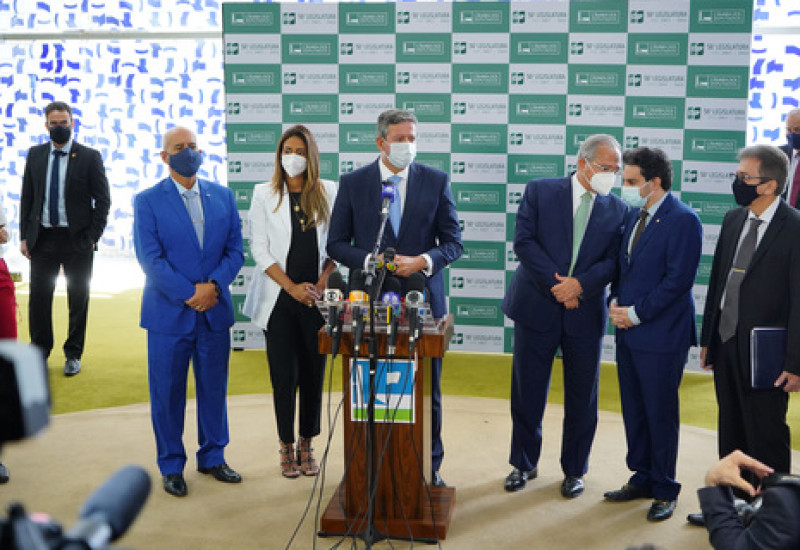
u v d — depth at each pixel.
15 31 7.66
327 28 5.93
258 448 4.46
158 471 4.12
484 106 5.88
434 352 3.22
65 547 0.90
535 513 3.66
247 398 5.29
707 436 4.63
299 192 3.97
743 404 3.39
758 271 3.29
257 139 6.08
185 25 7.46
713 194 5.73
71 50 7.66
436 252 3.68
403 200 3.75
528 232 3.80
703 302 5.86
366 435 3.34
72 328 5.74
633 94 5.73
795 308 3.19
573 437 3.86
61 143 5.53
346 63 5.94
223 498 3.81
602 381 5.72
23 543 0.79
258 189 4.04
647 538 3.43
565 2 5.70
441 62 5.87
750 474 3.33
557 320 3.77
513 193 5.94
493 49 5.81
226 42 6.00
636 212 3.71
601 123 5.79
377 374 3.29
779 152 3.23
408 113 3.63
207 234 3.87
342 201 3.79
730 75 5.61
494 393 5.45
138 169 7.81
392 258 3.07
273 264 3.90
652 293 3.53
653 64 5.68
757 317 3.30
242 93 6.04
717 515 2.00
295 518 3.61
